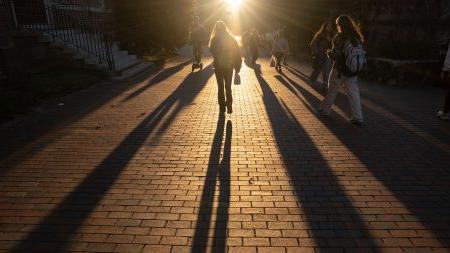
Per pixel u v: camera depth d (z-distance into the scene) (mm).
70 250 3174
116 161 5066
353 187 4223
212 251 3135
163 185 4328
